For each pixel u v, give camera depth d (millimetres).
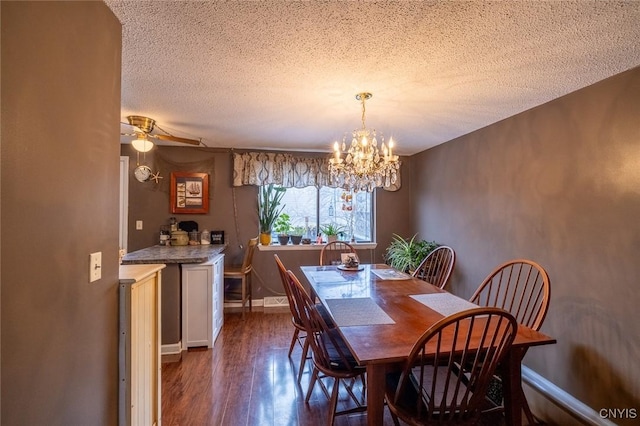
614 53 1572
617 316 1767
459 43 1503
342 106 2391
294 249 4078
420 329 1448
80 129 1032
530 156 2412
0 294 699
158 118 2695
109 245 1239
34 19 807
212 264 2840
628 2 1193
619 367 1752
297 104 2344
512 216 2592
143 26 1358
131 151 3777
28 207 789
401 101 2277
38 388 831
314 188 4316
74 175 1000
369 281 2359
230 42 1495
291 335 3107
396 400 1265
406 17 1302
